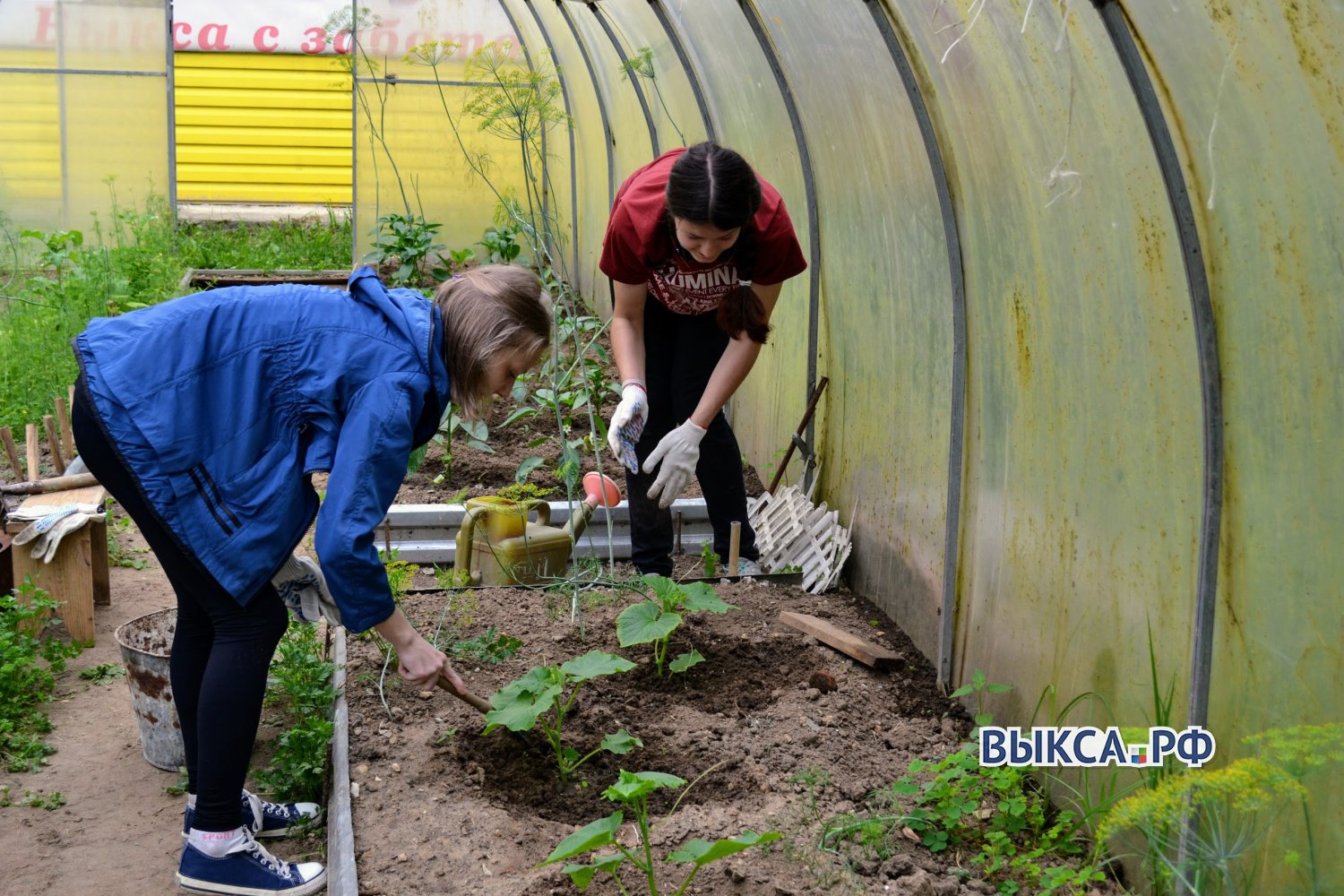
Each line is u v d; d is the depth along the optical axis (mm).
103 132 10297
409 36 9391
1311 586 2117
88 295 7949
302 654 3615
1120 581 2756
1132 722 2715
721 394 3805
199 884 2645
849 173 4289
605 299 8148
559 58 8664
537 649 3756
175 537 2373
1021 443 3229
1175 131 2301
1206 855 2336
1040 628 3141
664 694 3562
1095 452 2854
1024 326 3150
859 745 3270
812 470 4922
